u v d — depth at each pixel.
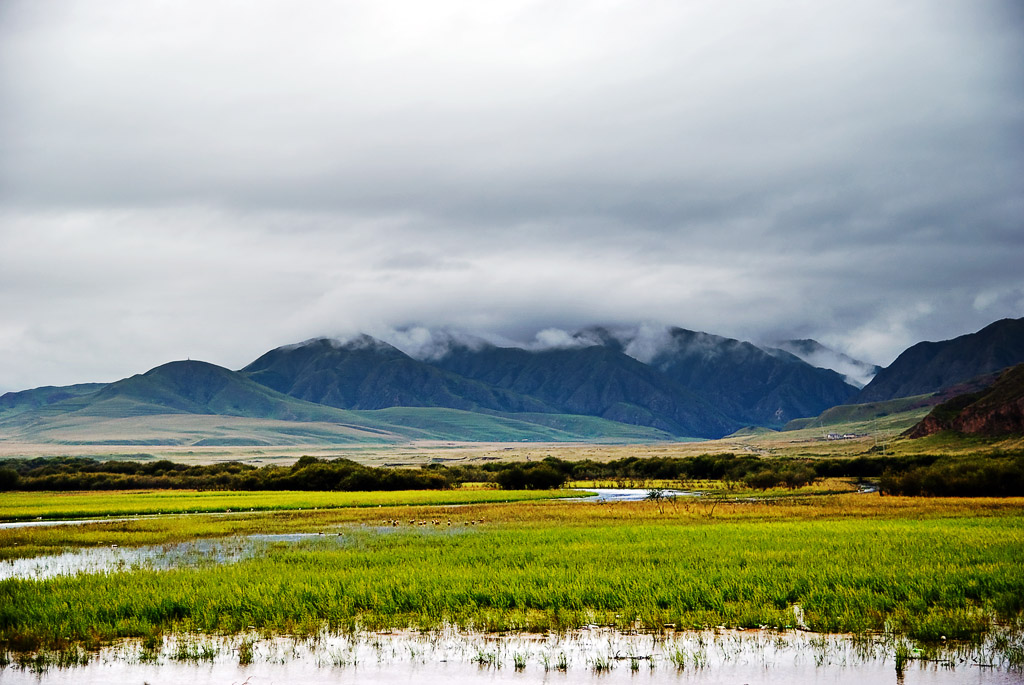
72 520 75.75
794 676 20.78
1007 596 26.67
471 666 22.02
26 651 23.66
